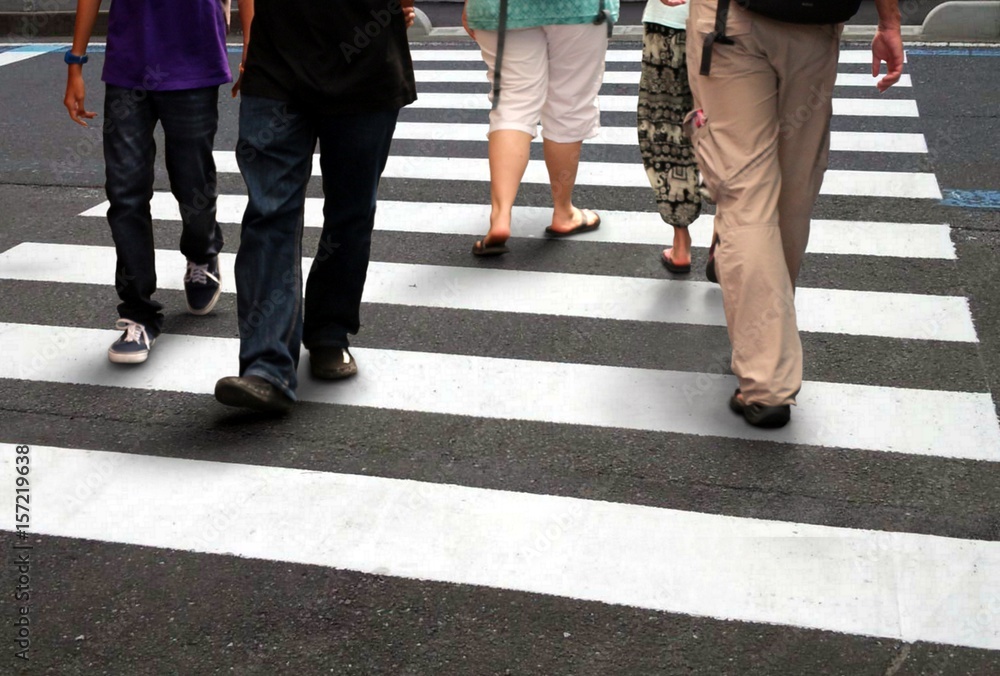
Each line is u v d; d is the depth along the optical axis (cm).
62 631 261
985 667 243
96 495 316
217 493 316
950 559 279
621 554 284
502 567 279
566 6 441
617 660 248
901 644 250
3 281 481
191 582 278
